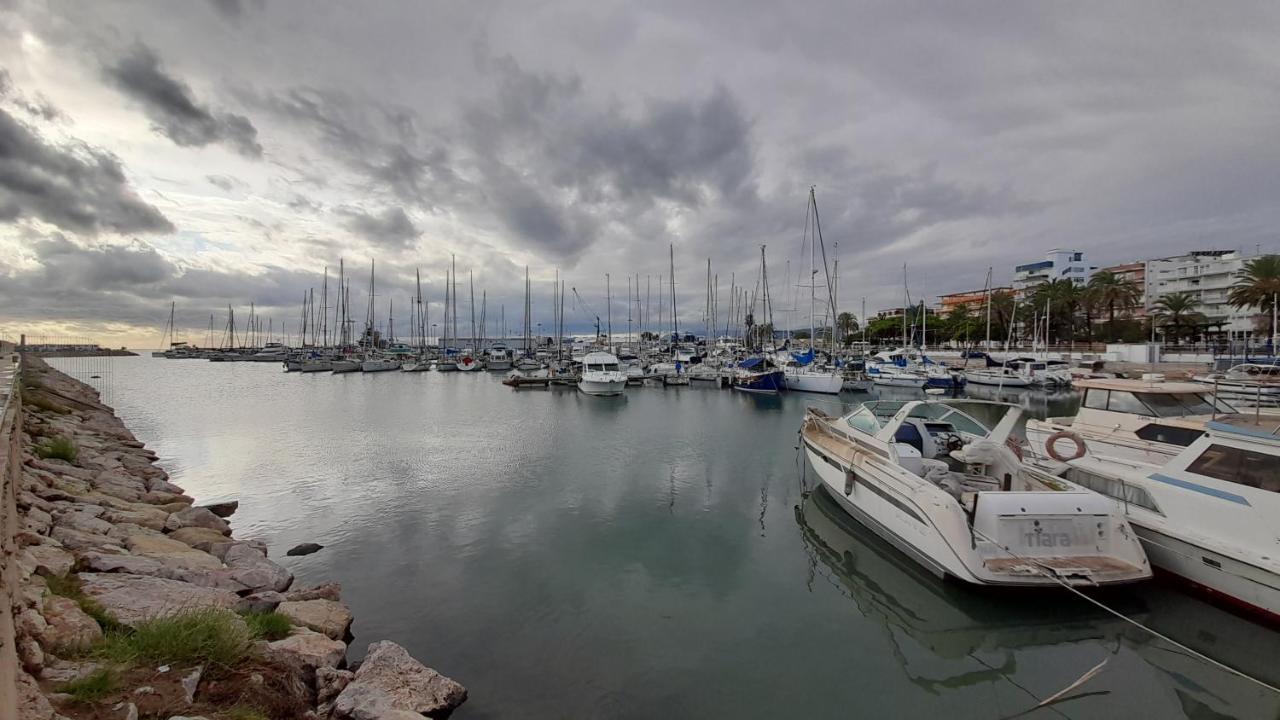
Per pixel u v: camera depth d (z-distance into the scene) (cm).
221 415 3106
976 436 1100
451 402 3806
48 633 452
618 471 1727
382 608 825
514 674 657
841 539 1099
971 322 7819
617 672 663
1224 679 636
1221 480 767
